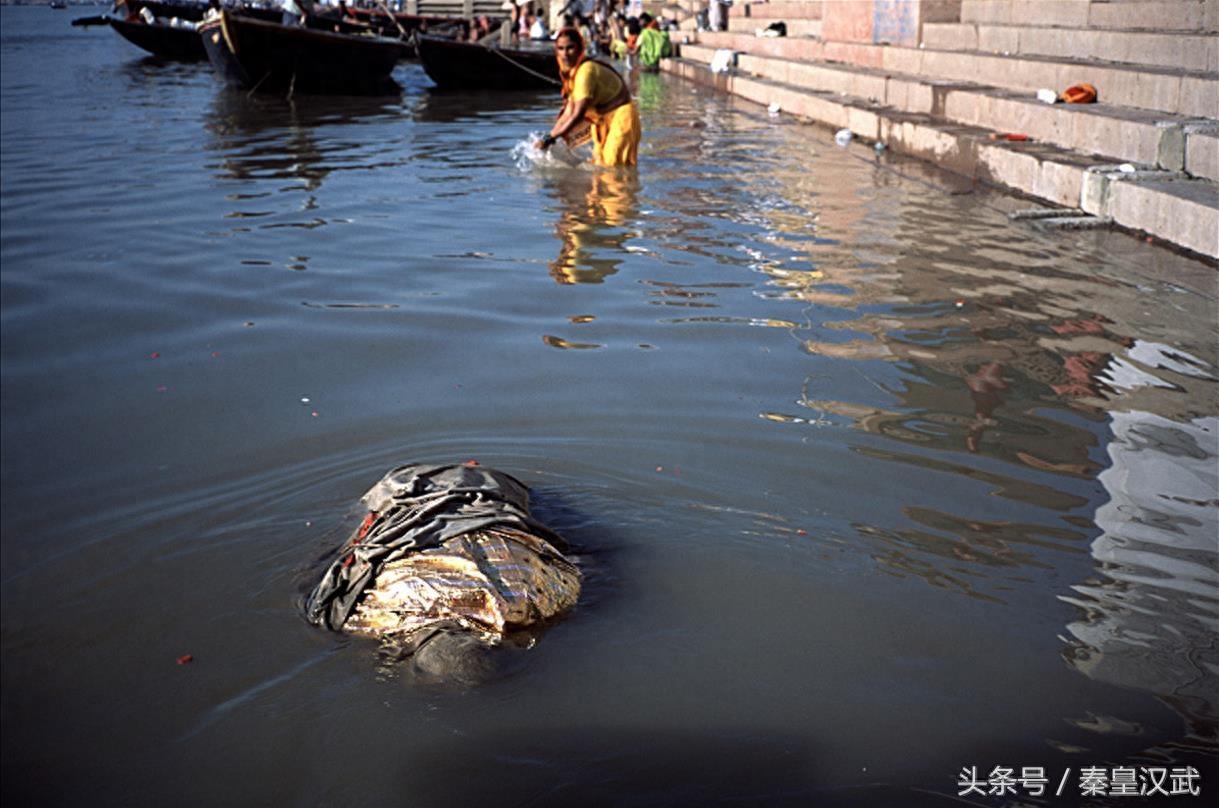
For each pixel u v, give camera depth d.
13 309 7.44
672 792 2.72
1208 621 3.48
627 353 6.18
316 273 8.10
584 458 4.74
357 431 5.18
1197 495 4.34
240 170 12.77
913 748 2.88
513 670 3.20
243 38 20.75
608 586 3.65
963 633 3.41
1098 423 5.09
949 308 6.89
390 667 3.26
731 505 4.27
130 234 9.49
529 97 21.67
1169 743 2.90
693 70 24.98
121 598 3.76
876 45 17.44
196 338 6.76
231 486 4.65
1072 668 3.23
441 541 3.48
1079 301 6.99
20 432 5.41
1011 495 4.35
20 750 3.01
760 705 3.06
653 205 10.27
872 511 4.23
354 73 21.94
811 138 14.98
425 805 2.71
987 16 14.93
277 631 3.49
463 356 6.23
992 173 11.16
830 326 6.59
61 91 22.95
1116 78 11.14
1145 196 8.66
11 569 4.02
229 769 2.88
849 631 3.42
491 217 9.85
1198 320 6.59
